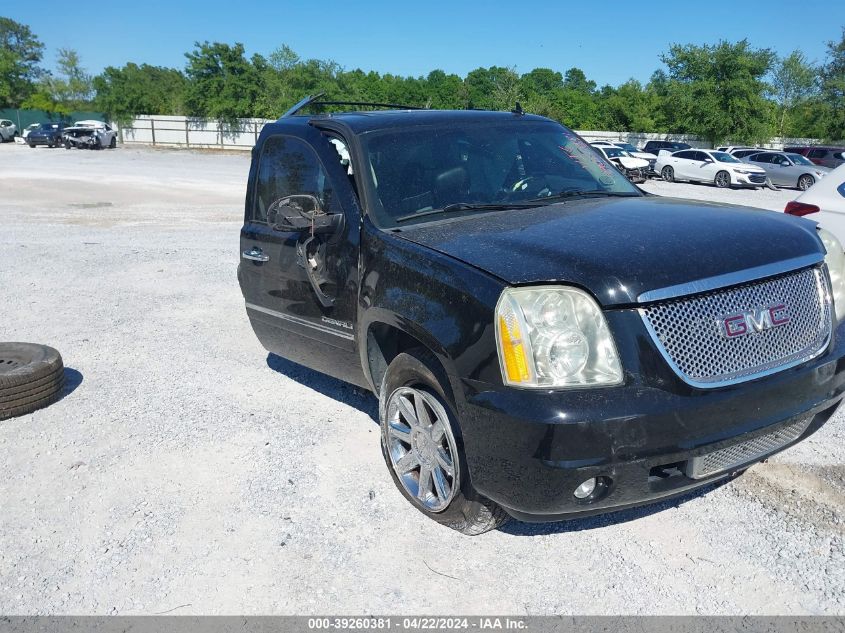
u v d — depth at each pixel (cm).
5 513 376
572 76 12050
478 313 293
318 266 419
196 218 1546
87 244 1197
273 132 493
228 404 514
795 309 309
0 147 4941
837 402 329
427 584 310
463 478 320
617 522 351
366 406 503
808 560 314
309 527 355
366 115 458
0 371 507
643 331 277
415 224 379
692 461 286
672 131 4653
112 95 5812
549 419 269
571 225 337
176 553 337
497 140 446
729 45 4347
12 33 9744
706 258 295
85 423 486
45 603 305
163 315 761
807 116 4925
